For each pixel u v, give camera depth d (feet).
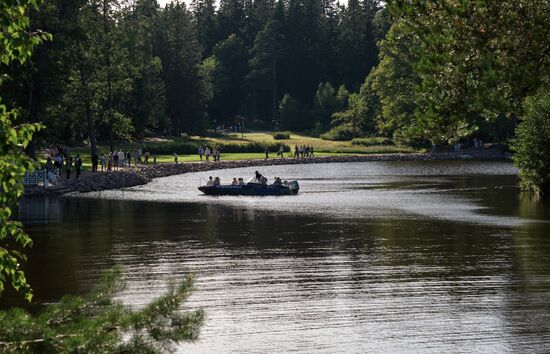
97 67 284.61
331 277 92.38
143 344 38.27
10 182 44.73
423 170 328.90
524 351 64.75
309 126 579.07
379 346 66.49
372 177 286.46
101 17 285.02
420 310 77.36
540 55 56.03
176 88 504.43
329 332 70.28
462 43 57.62
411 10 59.26
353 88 620.90
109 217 153.58
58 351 36.91
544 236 124.47
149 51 464.65
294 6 651.25
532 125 203.51
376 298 82.17
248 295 83.46
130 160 317.22
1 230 45.73
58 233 129.39
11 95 228.63
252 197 203.41
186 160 359.66
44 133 240.12
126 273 94.48
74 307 40.34
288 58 652.07
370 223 143.64
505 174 299.58
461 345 66.49
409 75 424.46
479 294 83.46
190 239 122.72
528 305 78.69
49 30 233.35
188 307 78.28
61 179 225.15
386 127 448.24
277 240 121.49
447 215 156.87
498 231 131.23
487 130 445.37
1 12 43.60
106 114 293.02
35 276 92.94
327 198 199.72
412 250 111.14
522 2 56.59
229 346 66.44
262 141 488.44
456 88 58.23
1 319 37.37
